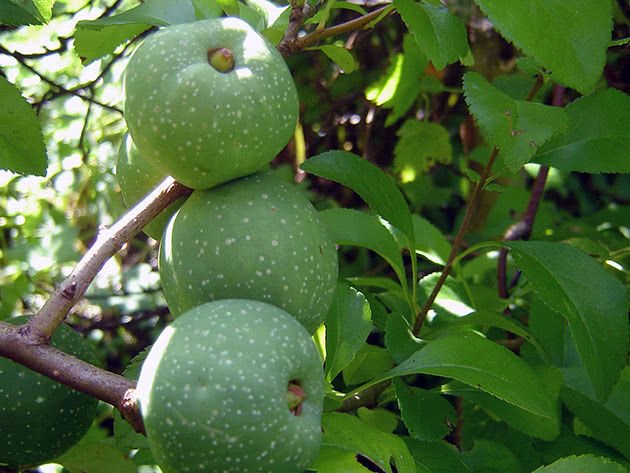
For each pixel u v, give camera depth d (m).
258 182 0.23
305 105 0.58
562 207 0.70
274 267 0.22
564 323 0.32
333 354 0.27
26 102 0.28
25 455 0.25
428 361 0.26
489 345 0.26
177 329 0.20
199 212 0.22
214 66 0.21
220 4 0.25
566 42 0.24
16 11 0.29
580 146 0.29
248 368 0.19
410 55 0.48
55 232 0.57
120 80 0.52
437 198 0.60
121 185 0.26
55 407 0.25
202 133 0.21
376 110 0.58
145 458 0.28
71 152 0.60
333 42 0.56
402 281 0.33
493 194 0.56
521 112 0.25
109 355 0.66
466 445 0.35
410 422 0.26
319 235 0.23
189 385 0.19
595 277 0.28
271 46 0.22
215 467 0.19
